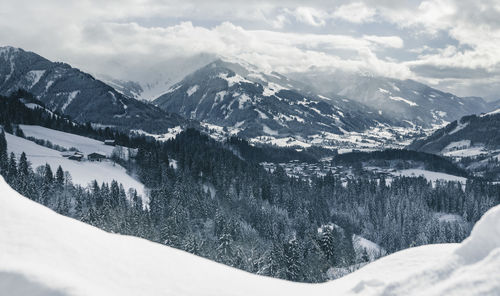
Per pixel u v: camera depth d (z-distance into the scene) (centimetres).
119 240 2112
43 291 1355
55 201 11744
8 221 1809
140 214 10600
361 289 1767
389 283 1491
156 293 1627
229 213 13688
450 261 1493
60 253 1686
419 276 1470
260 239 12400
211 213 12950
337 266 7450
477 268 1354
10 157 14462
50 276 1434
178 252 2214
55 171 15000
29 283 1382
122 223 9462
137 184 16562
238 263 7488
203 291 1762
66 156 17712
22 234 1736
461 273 1404
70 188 12725
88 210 10212
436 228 14038
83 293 1373
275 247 7906
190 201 13400
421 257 2314
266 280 2142
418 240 13825
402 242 14412
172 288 1708
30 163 14212
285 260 7494
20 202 2031
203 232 11875
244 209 14800
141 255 1981
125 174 17375
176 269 1930
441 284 1380
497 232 1488
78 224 2116
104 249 1889
